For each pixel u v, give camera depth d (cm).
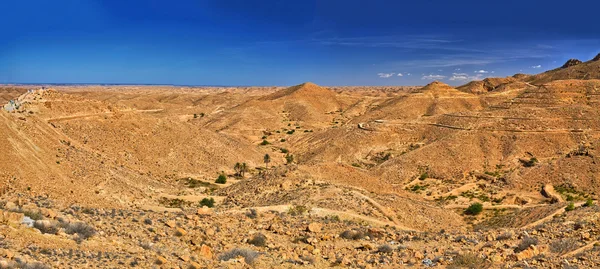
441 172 10525
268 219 3319
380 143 13738
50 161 4872
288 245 2600
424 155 11331
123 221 2505
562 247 2431
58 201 3195
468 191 9000
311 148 14725
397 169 10800
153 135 9488
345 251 2517
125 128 9100
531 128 11981
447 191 9006
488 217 6675
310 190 5169
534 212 5406
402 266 2167
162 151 9175
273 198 5147
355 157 13225
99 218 2469
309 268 2094
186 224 2664
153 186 6462
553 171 9306
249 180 6406
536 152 11169
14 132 4981
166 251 2058
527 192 8794
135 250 1956
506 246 2552
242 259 2058
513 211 6625
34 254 1598
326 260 2297
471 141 11894
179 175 8575
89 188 4731
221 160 10106
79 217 2380
